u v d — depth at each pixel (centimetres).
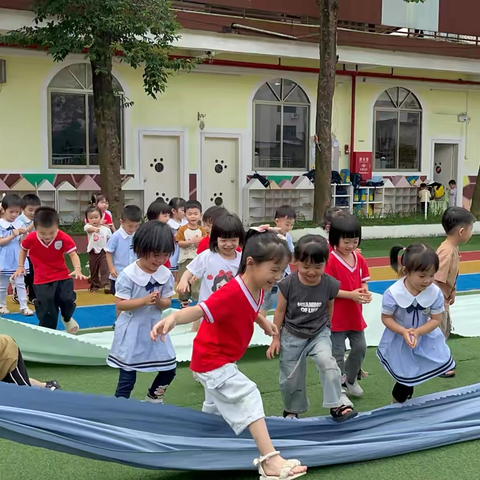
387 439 360
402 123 1786
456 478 334
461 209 502
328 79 1349
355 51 1562
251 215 1593
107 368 530
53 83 1349
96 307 784
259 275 311
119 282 393
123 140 1436
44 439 289
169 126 1480
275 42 1445
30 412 289
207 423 333
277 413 436
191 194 1523
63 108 1369
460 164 1880
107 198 1138
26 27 1092
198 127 1511
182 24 1332
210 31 1366
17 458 354
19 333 514
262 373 522
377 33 1595
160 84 1188
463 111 1862
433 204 1805
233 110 1548
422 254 382
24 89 1316
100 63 1070
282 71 1591
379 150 1766
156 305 398
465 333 646
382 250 1307
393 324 393
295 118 1644
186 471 341
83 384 488
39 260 570
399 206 1789
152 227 394
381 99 1747
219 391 312
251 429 302
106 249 616
